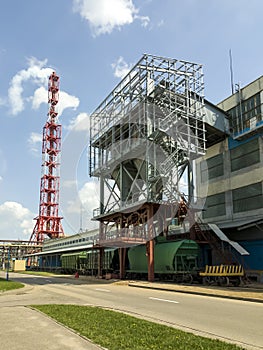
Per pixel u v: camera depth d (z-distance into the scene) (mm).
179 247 30547
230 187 38562
